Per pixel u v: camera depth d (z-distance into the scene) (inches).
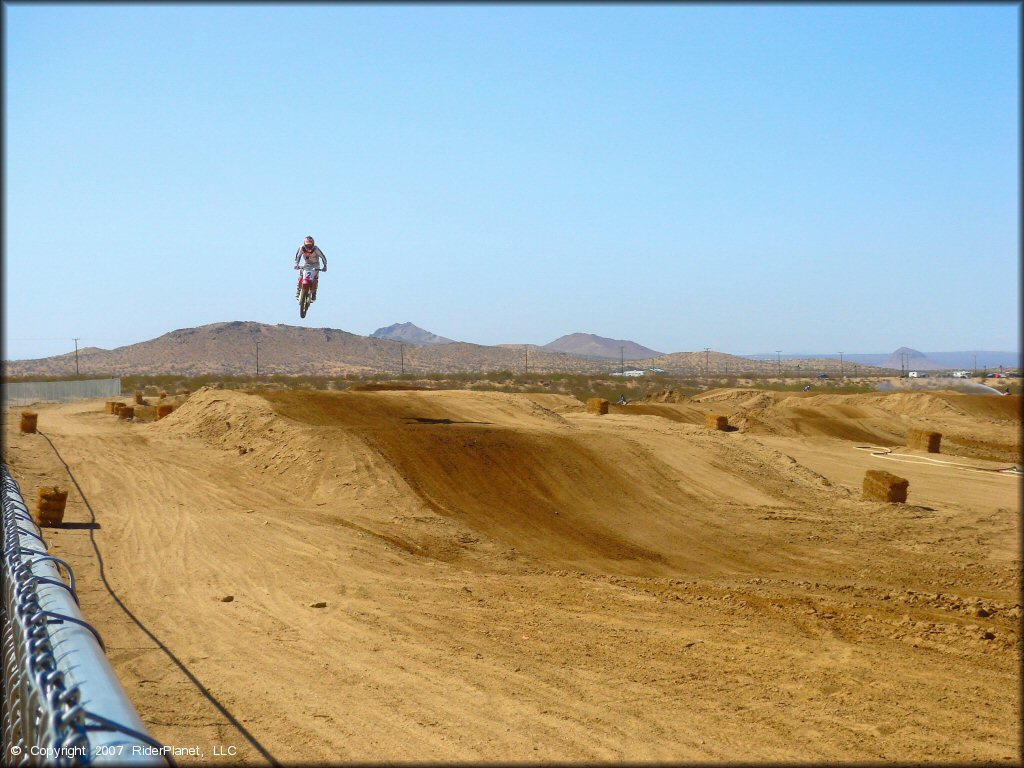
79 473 1179.9
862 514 1190.9
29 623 233.8
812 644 522.6
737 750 347.9
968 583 829.8
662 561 924.6
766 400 3341.5
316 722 362.6
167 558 715.4
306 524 904.9
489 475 1195.3
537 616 570.3
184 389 4379.9
